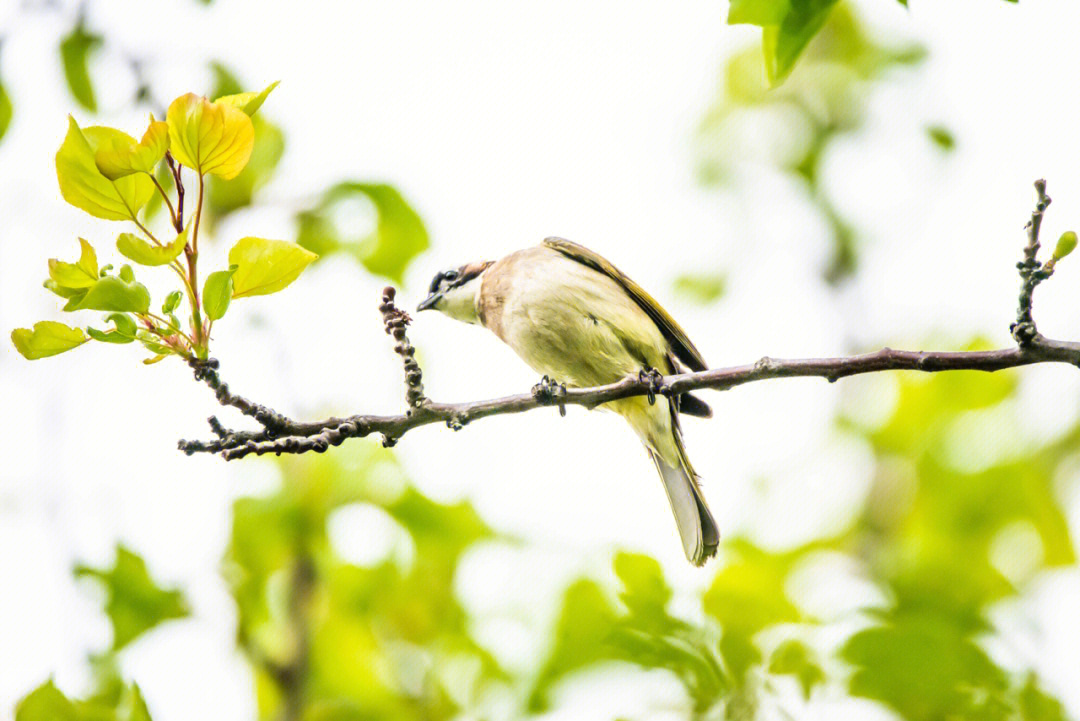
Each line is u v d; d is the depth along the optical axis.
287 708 10.62
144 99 10.98
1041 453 12.82
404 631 11.23
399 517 11.16
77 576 9.95
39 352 6.50
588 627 10.16
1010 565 12.63
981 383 13.26
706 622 9.00
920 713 8.74
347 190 11.03
